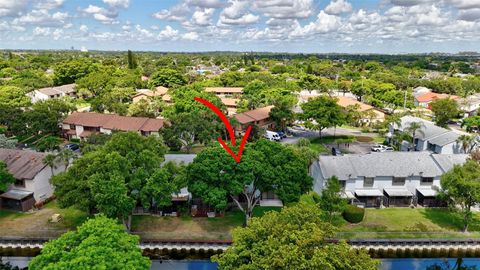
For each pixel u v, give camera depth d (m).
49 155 49.88
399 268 40.31
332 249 25.19
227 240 40.47
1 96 90.81
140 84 148.75
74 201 38.22
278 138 79.81
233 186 38.78
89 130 78.38
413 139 70.44
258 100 102.38
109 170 38.78
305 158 47.91
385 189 50.12
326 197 41.91
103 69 159.00
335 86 148.88
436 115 91.62
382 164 51.16
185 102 83.88
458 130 91.94
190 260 40.50
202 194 39.00
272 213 29.27
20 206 46.88
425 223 44.97
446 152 64.81
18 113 75.88
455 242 40.81
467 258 41.38
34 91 119.31
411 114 99.44
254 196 47.09
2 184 44.25
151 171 41.31
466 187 40.34
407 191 49.81
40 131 77.56
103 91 127.06
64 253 25.12
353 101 114.06
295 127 94.38
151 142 45.66
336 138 83.31
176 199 45.94
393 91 121.12
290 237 25.00
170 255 40.72
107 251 25.11
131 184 38.78
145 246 40.41
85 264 23.47
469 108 110.62
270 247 24.75
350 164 51.12
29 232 41.97
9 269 37.59
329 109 79.12
